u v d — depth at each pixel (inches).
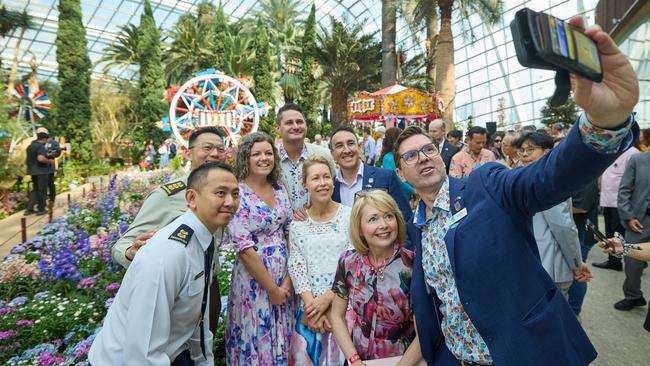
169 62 1063.0
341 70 940.6
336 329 69.6
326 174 87.7
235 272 87.7
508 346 44.1
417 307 57.3
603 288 158.2
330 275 81.9
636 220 134.0
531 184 42.0
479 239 46.7
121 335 55.9
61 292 132.5
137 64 1140.5
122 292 57.3
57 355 93.0
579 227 137.1
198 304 61.8
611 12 249.6
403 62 916.6
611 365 103.7
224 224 63.0
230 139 578.9
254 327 83.0
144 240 71.1
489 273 45.8
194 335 65.6
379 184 106.8
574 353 45.4
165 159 669.3
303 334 81.1
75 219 225.6
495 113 1184.8
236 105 599.2
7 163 343.0
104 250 148.8
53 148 316.5
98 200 261.3
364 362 64.6
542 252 96.0
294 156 112.8
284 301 84.9
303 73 1010.7
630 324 126.1
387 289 66.4
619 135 33.4
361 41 921.5
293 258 84.5
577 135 35.9
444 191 53.9
